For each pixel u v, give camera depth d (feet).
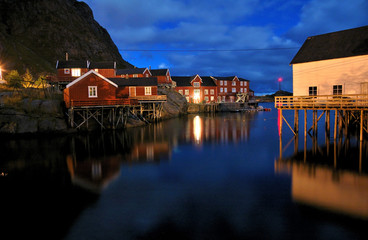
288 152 64.18
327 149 65.92
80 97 99.14
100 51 366.22
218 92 257.14
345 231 26.76
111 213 31.35
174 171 48.96
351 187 39.06
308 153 62.34
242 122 143.54
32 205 33.88
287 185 40.52
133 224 28.71
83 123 97.60
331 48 82.12
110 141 80.69
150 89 141.28
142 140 83.51
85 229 27.73
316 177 44.24
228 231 26.96
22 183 42.45
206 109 228.43
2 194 37.81
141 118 132.05
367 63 71.87
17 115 85.97
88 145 74.02
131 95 140.87
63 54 299.38
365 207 32.04
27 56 236.02
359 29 81.92
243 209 32.12
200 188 39.68
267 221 29.04
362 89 73.10
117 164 54.03
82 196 36.81
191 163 54.80
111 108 103.19
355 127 96.89
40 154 63.00
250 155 61.93
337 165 51.29
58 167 51.78
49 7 335.26
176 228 27.71
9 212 31.99
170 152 65.77
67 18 353.72
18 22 288.92
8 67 206.08
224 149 69.36
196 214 30.94
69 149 68.54
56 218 30.22
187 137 89.81
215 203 33.99
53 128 88.74
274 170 49.01
